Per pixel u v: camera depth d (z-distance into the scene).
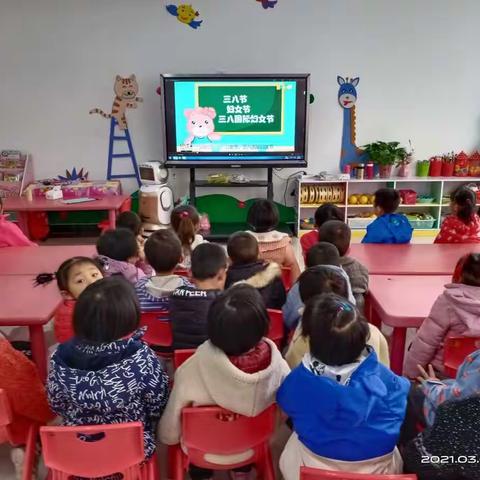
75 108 5.20
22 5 4.91
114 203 4.58
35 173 5.35
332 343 1.13
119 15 4.98
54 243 5.20
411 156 5.44
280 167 5.27
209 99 5.03
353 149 5.42
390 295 2.05
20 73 5.09
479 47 5.19
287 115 5.09
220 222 5.54
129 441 1.22
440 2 5.04
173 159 5.16
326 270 1.69
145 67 5.12
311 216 5.56
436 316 1.73
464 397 1.16
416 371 1.81
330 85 5.23
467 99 5.33
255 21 5.04
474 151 5.48
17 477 1.75
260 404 1.26
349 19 5.07
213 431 1.33
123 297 1.27
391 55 5.18
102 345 1.26
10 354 1.56
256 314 1.22
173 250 2.00
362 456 1.17
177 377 1.35
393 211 3.15
